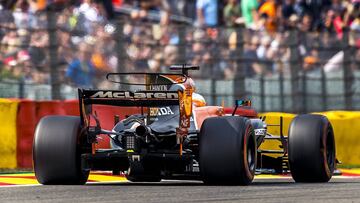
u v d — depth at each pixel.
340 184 28.05
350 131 43.94
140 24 47.81
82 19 45.44
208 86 49.31
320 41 52.38
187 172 26.55
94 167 26.86
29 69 43.22
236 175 25.81
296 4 65.38
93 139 26.22
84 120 26.06
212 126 26.11
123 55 47.12
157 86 27.95
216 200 20.84
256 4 63.78
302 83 51.78
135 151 25.75
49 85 43.84
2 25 42.53
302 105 51.78
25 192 23.78
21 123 38.88
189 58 48.94
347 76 52.59
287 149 31.22
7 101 38.47
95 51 45.97
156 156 25.72
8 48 42.59
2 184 29.14
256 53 50.53
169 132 26.98
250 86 50.22
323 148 29.08
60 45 44.22
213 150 25.81
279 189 24.72
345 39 52.72
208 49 49.38
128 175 28.03
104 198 21.53
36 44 43.59
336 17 66.06
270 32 51.47
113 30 46.88
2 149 38.28
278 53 51.34
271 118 40.88
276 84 51.16
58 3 53.31
